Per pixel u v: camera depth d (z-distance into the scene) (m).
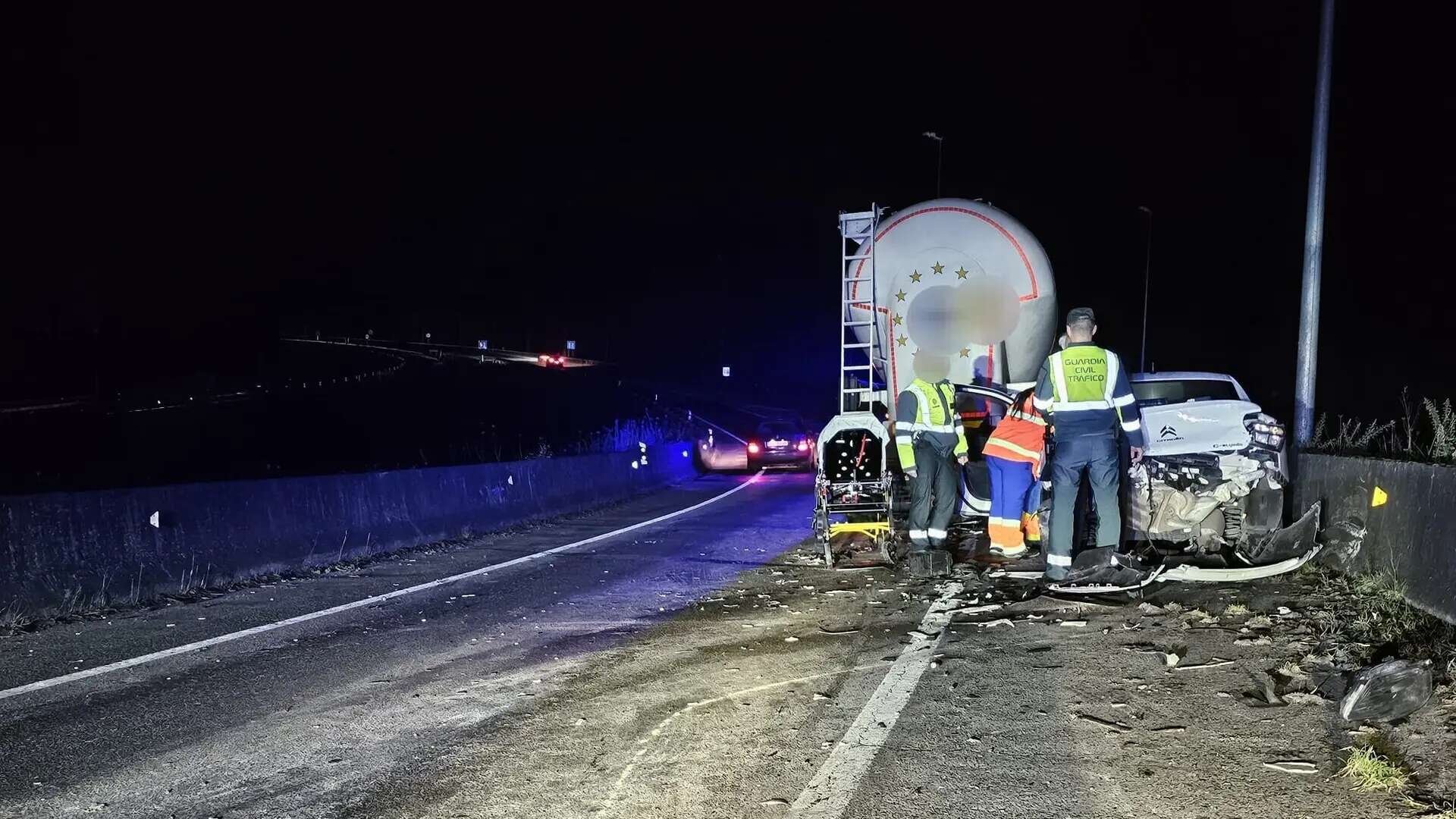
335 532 11.26
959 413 9.89
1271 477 8.25
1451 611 6.02
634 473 20.62
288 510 10.77
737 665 6.29
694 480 24.53
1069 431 7.52
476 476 14.30
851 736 4.88
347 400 54.31
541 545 12.45
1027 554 9.25
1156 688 5.29
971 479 9.85
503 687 6.04
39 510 8.39
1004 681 5.57
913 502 9.02
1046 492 8.83
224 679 6.36
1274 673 5.36
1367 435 9.33
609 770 4.62
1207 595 7.12
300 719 5.54
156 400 57.41
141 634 7.61
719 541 12.23
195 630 7.74
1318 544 7.51
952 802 4.10
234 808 4.36
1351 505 7.44
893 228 11.80
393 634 7.56
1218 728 4.69
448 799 4.37
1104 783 4.19
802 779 4.41
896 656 6.25
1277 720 4.72
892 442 10.41
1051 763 4.43
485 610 8.36
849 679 5.82
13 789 4.62
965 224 11.53
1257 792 4.01
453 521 13.32
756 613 7.79
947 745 4.70
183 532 9.52
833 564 9.77
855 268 12.20
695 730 5.11
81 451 33.22
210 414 47.53
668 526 14.15
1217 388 9.96
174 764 4.89
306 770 4.77
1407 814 3.75
